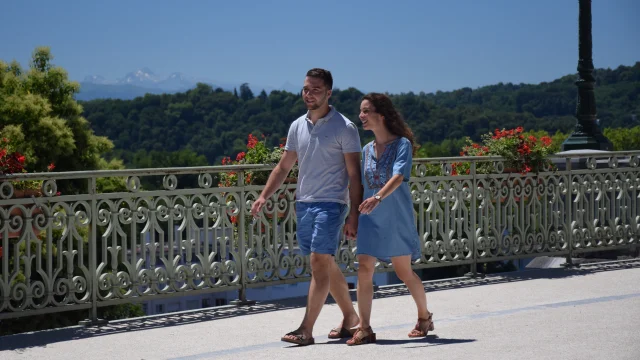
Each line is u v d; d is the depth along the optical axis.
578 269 8.78
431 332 5.71
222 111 104.88
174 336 5.84
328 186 5.48
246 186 7.13
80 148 29.58
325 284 5.40
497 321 6.05
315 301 5.39
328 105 5.54
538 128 77.94
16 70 30.19
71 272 6.16
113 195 6.33
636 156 9.68
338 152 5.48
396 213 5.44
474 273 8.45
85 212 6.24
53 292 6.07
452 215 8.41
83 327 6.17
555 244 9.07
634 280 7.98
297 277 7.49
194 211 6.82
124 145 104.62
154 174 6.54
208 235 6.91
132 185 6.43
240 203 7.09
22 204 5.88
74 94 30.34
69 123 29.77
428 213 8.21
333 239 5.40
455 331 5.71
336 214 5.45
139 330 6.07
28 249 5.93
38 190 6.02
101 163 30.66
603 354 4.80
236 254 7.11
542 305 6.72
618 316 6.10
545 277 8.30
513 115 79.38
